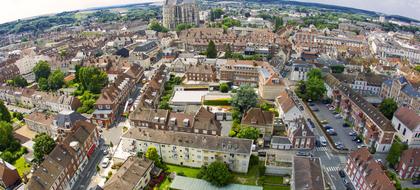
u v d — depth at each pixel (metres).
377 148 115.12
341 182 98.56
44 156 103.94
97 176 102.94
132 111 137.62
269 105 150.62
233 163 101.44
